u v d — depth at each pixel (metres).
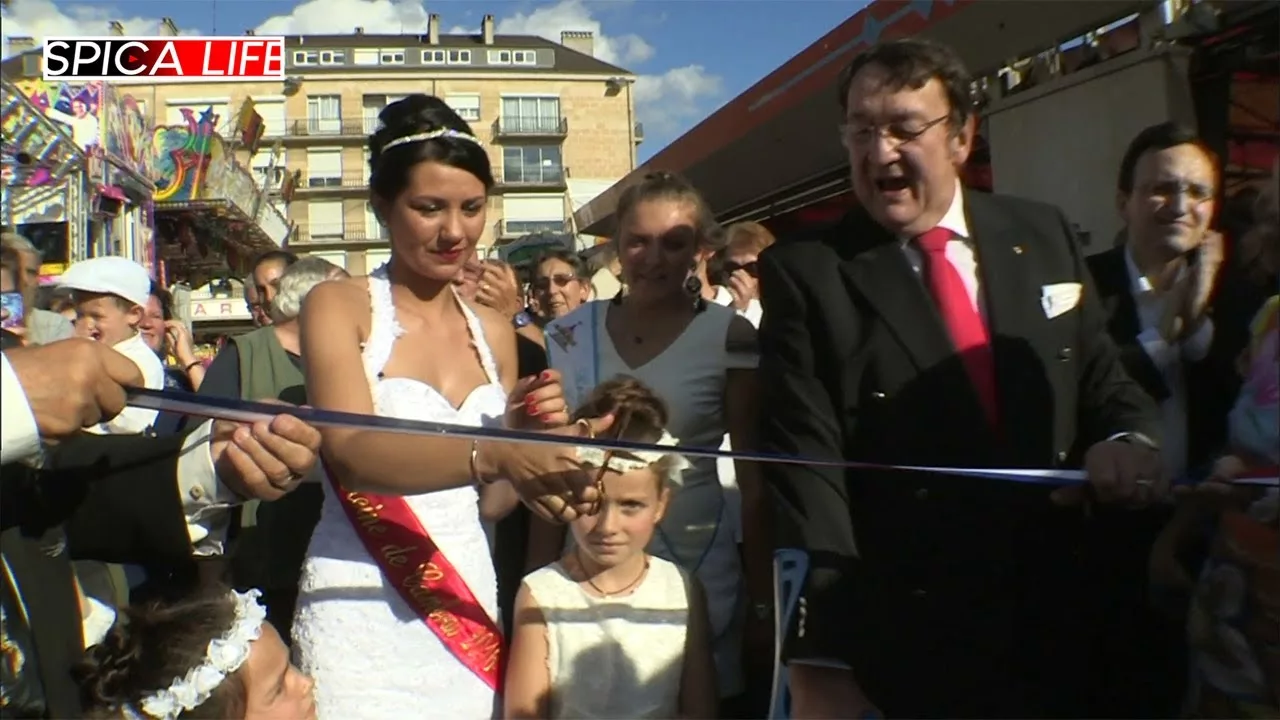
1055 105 2.38
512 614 1.62
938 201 1.47
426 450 1.34
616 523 1.55
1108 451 1.42
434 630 1.48
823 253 1.51
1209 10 2.14
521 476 1.38
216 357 2.27
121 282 1.52
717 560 1.70
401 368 1.47
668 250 1.83
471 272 2.19
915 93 1.43
